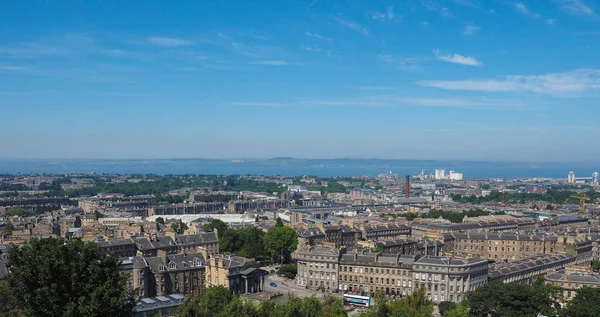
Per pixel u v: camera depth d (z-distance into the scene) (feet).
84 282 640.17
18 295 623.36
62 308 613.93
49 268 612.70
